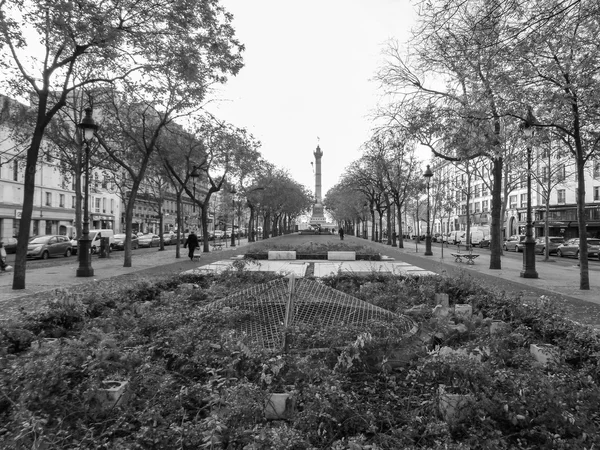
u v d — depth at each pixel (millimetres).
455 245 54188
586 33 9227
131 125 21156
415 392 3928
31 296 11047
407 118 16641
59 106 13289
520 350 5059
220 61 15461
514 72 10203
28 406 3322
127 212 19859
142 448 2926
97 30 11602
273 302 5809
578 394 3539
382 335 4512
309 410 3215
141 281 9250
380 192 49594
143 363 4188
